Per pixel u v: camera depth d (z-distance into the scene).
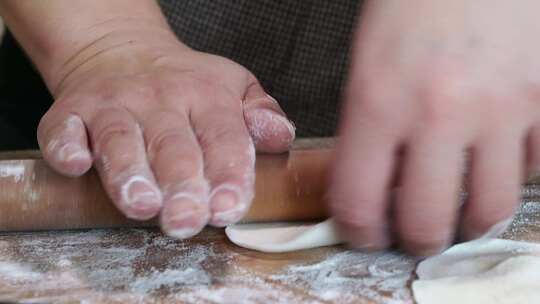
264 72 0.69
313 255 0.46
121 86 0.50
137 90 0.50
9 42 0.68
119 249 0.47
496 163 0.41
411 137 0.40
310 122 0.69
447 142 0.40
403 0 0.41
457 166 0.40
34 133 0.70
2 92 0.69
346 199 0.41
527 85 0.40
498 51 0.40
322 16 0.66
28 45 0.59
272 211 0.50
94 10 0.57
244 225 0.50
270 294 0.43
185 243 0.48
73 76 0.55
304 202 0.50
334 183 0.41
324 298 0.43
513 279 0.43
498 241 0.46
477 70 0.40
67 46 0.56
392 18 0.41
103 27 0.56
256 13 0.67
